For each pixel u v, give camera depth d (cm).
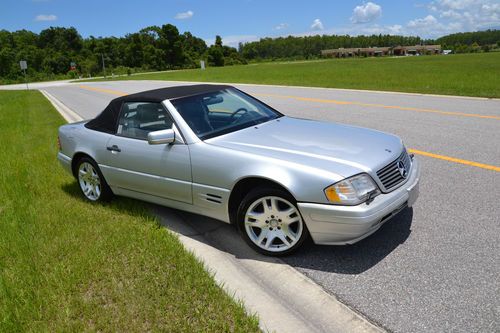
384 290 312
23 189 591
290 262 366
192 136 413
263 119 470
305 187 338
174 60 12419
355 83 1956
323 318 288
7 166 727
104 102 2094
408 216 431
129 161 464
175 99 451
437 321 274
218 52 12638
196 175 403
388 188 350
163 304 297
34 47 11744
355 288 319
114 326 280
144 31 12394
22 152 852
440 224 407
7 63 10125
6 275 351
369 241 388
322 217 335
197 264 351
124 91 2933
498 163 580
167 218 477
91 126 530
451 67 3203
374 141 396
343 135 411
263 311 296
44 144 912
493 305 285
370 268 344
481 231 388
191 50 13762
